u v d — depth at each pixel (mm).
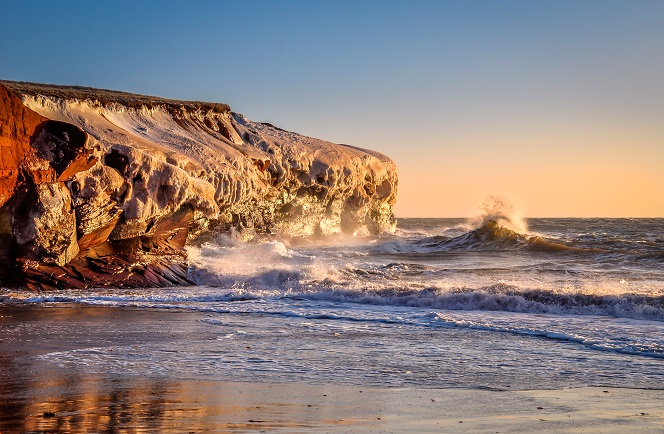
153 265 25281
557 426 7719
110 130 30750
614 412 8445
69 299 20609
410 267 30453
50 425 7570
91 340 13938
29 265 22062
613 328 15320
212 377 10523
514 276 26797
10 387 9766
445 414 8305
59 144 22547
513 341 13945
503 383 10219
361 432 7367
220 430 7363
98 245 24719
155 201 26156
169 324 16203
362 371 11039
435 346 13359
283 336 14531
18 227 21641
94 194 23406
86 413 8180
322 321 16922
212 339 14133
